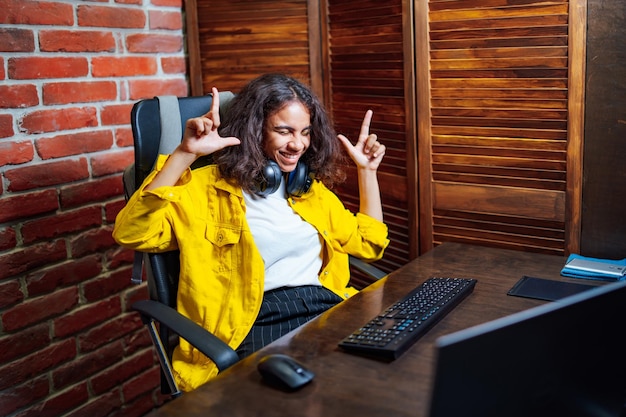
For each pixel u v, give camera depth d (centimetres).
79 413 221
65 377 216
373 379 111
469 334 81
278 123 164
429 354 119
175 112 164
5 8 191
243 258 161
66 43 208
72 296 215
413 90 208
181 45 247
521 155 193
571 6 175
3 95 193
